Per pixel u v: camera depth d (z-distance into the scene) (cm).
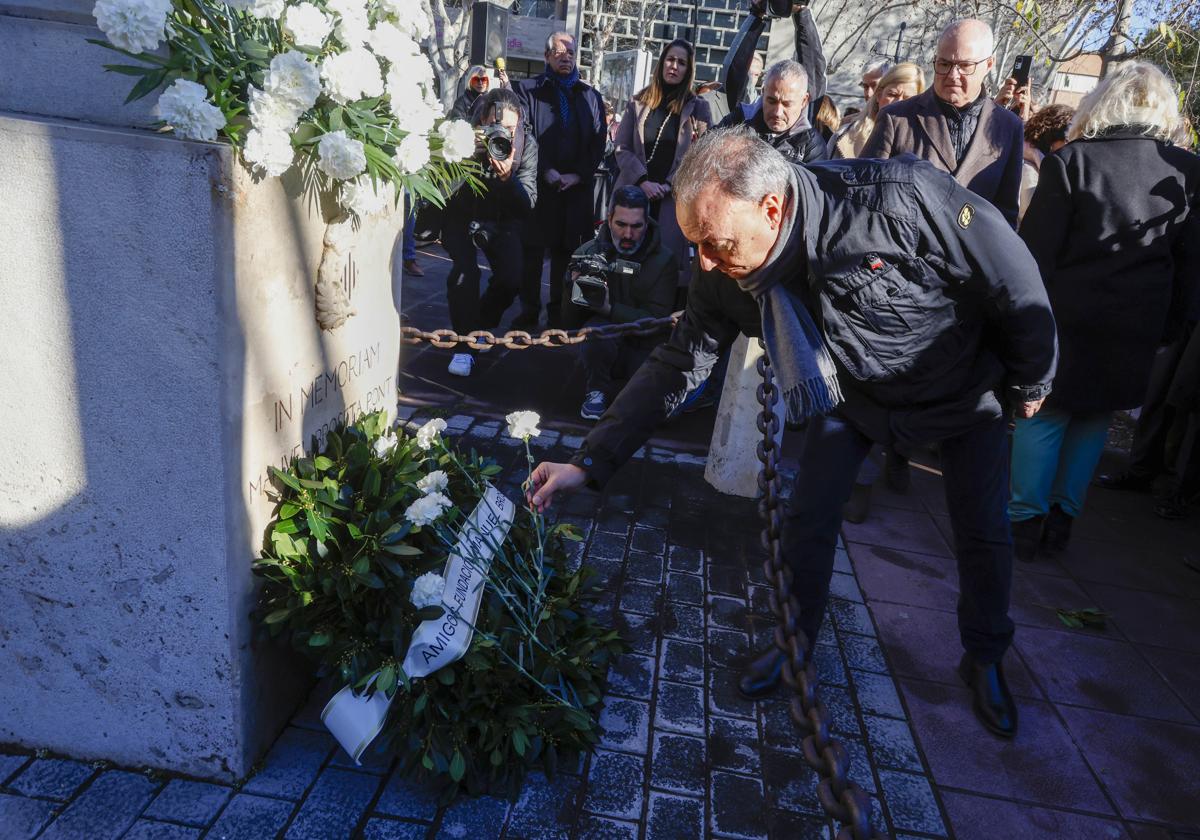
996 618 280
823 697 290
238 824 217
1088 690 311
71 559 212
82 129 180
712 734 265
